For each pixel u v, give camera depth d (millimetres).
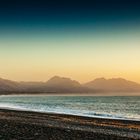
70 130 28484
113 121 44906
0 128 26812
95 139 23828
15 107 87938
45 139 21875
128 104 133250
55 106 99875
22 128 27422
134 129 35375
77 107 97062
